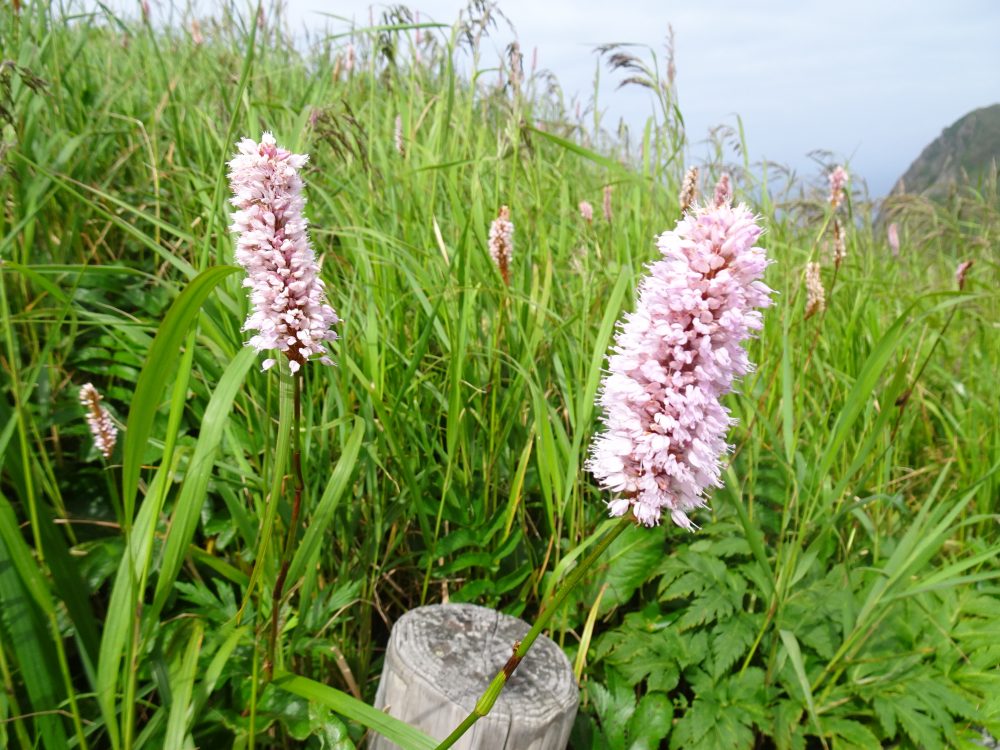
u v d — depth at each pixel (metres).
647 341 0.16
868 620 0.33
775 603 0.33
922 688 0.32
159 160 0.45
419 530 0.38
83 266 0.23
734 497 0.31
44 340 0.36
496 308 0.40
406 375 0.32
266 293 0.19
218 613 0.28
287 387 0.21
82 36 0.47
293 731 0.25
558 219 0.54
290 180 0.19
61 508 0.27
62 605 0.26
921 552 0.31
